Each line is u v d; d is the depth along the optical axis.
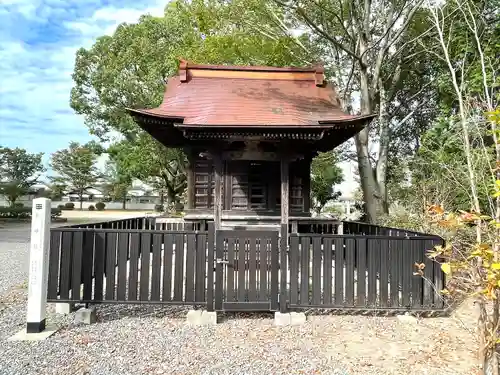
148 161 27.03
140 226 10.00
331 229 10.59
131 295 5.05
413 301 5.17
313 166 19.97
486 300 3.27
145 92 22.38
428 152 10.77
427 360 3.92
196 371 3.57
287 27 15.23
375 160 18.64
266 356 3.95
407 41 13.90
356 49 13.82
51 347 4.11
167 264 5.07
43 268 4.59
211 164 10.49
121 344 4.22
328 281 5.11
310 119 8.50
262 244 5.07
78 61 25.91
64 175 51.84
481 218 3.05
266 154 9.35
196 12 16.55
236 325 4.92
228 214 10.11
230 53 15.11
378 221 12.81
